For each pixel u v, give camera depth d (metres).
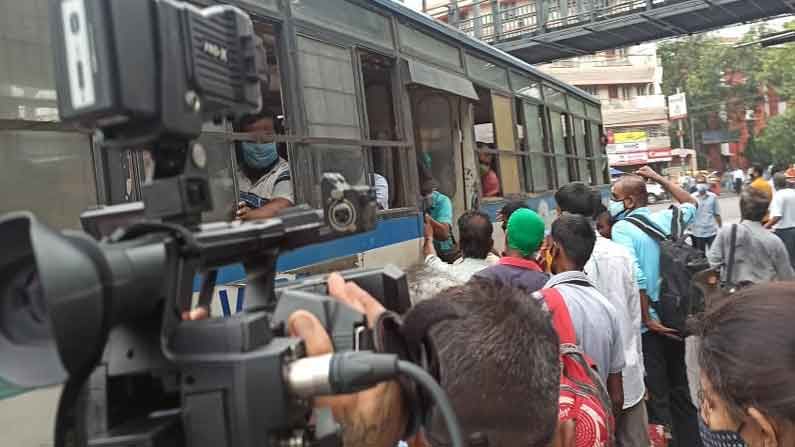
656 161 41.38
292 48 4.05
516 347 1.10
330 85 4.43
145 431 0.65
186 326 0.69
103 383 0.69
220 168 3.33
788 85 43.41
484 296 1.18
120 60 0.69
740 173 39.31
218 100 0.82
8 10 2.43
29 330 0.62
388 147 5.47
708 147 50.91
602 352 2.67
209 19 0.81
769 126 44.97
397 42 5.45
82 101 0.70
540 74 9.28
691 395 4.33
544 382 1.12
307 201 4.01
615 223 4.40
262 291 0.91
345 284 0.98
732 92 47.53
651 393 4.24
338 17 4.63
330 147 4.34
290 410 0.70
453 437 0.71
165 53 0.73
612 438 1.69
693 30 14.27
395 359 0.73
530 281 3.06
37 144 2.47
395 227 5.22
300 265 3.92
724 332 1.18
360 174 4.68
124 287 0.60
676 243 4.15
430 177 6.74
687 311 4.02
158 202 0.79
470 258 3.93
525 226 3.19
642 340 4.24
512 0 16.16
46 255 0.54
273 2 3.92
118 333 0.70
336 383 0.69
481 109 7.98
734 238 4.91
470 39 6.92
